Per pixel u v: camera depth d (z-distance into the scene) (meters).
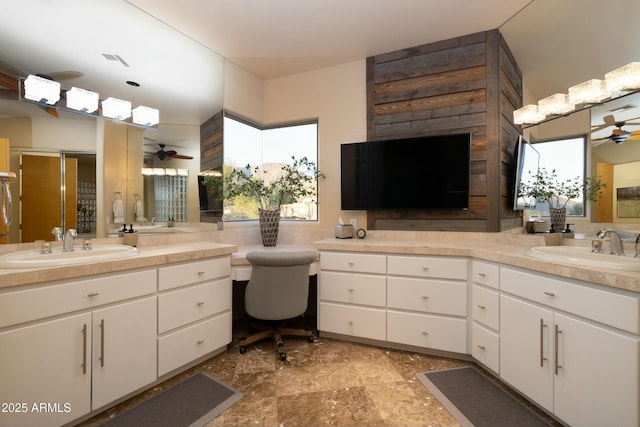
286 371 2.06
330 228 3.12
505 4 2.21
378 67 2.93
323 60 3.02
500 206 2.51
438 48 2.70
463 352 2.16
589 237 1.90
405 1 2.18
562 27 2.06
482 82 2.55
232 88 3.03
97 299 1.55
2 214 1.65
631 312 1.19
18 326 1.30
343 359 2.23
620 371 1.22
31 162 1.76
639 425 1.16
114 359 1.61
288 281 2.22
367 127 2.97
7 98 1.67
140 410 1.65
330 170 3.12
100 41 2.05
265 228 2.97
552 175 2.15
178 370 2.02
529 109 2.27
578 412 1.38
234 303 3.10
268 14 2.30
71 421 1.48
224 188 2.94
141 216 2.29
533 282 1.63
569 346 1.43
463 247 2.20
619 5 1.74
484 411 1.65
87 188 2.00
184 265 1.99
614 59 1.76
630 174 1.69
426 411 1.65
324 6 2.22
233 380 1.95
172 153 2.51
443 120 2.68
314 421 1.57
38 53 1.78
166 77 2.46
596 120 1.86
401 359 2.23
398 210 2.86
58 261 1.49
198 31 2.52
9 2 1.67
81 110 1.97
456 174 2.56
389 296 2.35
